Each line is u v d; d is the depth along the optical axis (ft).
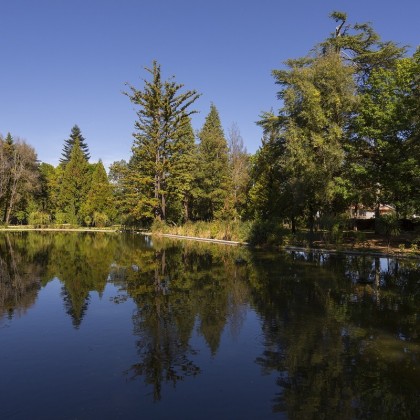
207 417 14.42
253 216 103.19
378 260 56.75
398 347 21.40
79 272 47.55
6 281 41.60
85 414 14.64
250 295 34.04
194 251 71.97
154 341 22.52
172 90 127.95
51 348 21.44
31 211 170.71
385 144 62.39
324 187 70.85
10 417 14.46
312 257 61.11
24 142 163.73
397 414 14.70
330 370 18.49
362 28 84.17
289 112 78.54
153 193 133.59
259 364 19.20
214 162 125.90
